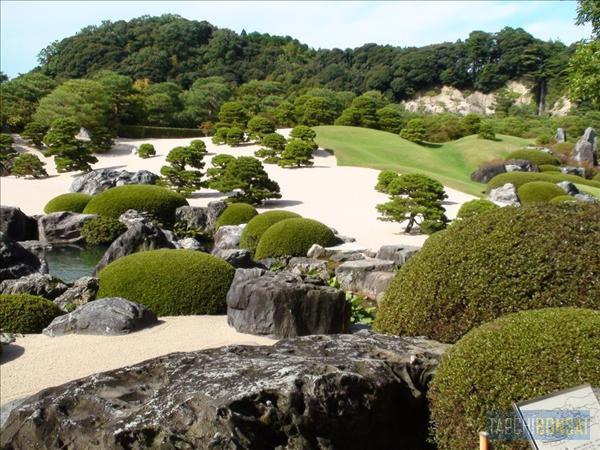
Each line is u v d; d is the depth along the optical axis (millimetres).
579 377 3008
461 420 3281
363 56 88000
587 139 38281
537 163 36062
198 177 28219
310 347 4102
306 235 15898
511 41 79812
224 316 8805
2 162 34656
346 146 39375
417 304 4879
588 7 11656
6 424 3461
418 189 19531
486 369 3260
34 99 45594
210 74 77750
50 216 20375
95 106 41969
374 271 12133
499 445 3074
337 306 7715
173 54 80125
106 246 19609
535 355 3172
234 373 3465
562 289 4422
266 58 85812
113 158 38281
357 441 3447
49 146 35031
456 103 81188
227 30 89625
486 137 45562
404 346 4191
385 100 66250
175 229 22219
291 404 3221
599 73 11742
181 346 7172
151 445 3061
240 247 17719
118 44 78312
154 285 9023
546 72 72062
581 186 27938
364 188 28031
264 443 3117
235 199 24844
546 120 58625
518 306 4453
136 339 7457
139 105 48969
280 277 8125
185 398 3234
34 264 12297
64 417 3326
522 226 4773
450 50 84375
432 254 5020
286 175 31188
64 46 78938
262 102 62406
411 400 3758
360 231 19797
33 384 5965
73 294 9188
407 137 45438
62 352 6941
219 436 3014
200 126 52406
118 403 3396
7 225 20203
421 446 3691
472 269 4695
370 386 3523
